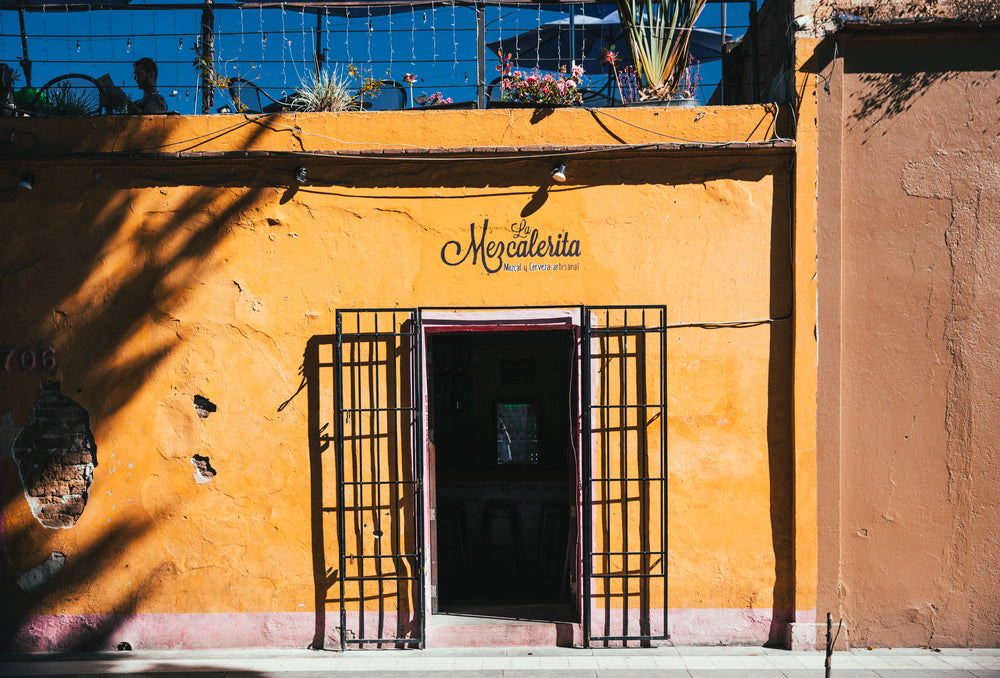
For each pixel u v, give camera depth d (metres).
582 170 6.20
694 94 6.77
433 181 6.22
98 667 5.82
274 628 6.18
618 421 6.18
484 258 6.22
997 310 6.04
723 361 6.15
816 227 6.04
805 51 6.03
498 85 6.78
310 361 6.21
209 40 6.70
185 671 5.71
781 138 6.06
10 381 6.25
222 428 6.20
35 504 6.26
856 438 6.06
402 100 6.76
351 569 6.18
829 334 6.03
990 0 5.92
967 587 6.05
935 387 6.06
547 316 6.19
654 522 6.18
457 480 8.34
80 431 6.26
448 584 8.00
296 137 6.18
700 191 6.16
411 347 6.15
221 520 6.20
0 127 6.18
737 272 6.14
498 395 9.05
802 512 6.00
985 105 6.06
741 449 6.13
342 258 6.22
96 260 6.23
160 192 6.22
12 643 6.21
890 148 6.08
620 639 6.06
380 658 5.94
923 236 6.07
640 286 6.19
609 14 9.67
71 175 6.21
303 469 6.20
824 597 6.02
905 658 5.84
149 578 6.20
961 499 6.05
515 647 6.16
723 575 6.12
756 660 5.79
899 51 6.07
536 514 8.34
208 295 6.22
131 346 6.23
